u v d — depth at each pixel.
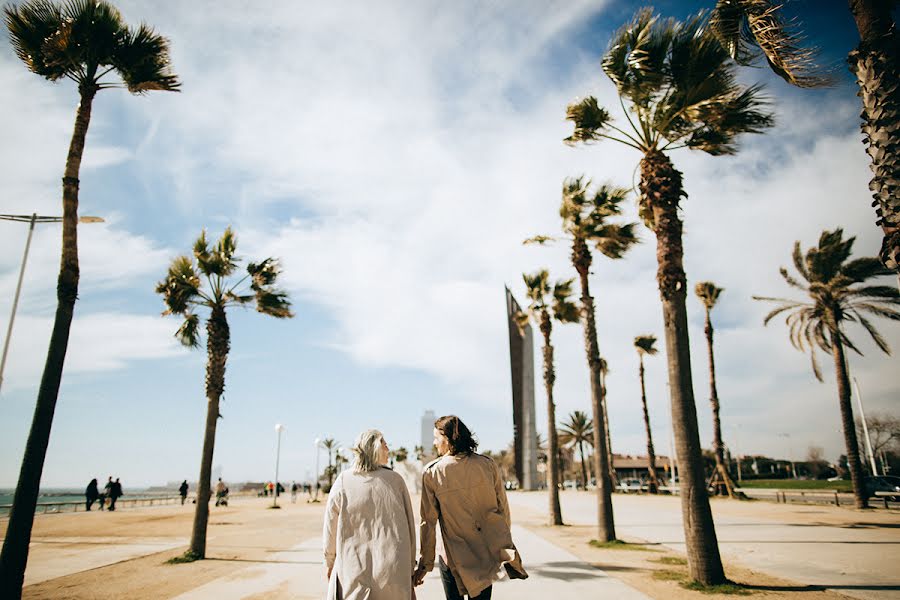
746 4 6.01
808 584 7.15
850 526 14.95
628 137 9.43
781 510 21.61
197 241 12.48
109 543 13.59
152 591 7.47
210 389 11.74
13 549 5.87
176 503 38.09
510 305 63.72
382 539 3.30
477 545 3.58
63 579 8.54
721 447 31.64
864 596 6.44
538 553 10.37
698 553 7.23
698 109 8.30
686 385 7.88
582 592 6.77
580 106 9.52
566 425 67.31
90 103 7.61
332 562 3.39
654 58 8.42
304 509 31.70
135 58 7.78
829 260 23.86
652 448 43.50
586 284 13.77
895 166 4.39
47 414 6.32
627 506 26.72
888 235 4.43
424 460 53.50
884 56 4.59
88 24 7.43
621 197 13.83
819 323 26.06
